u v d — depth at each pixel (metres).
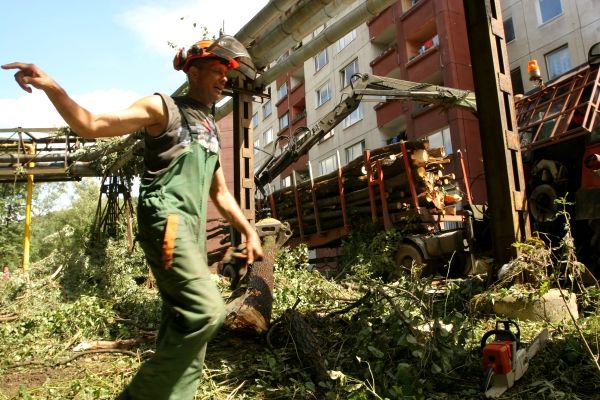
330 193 12.02
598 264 5.50
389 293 4.96
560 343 3.55
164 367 1.93
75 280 10.51
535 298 4.51
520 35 17.98
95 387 3.46
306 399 3.01
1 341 5.13
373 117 23.77
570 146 6.05
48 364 4.43
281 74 8.98
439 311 4.68
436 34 20.47
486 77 5.50
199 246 2.06
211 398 3.14
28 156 15.11
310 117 30.08
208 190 2.18
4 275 9.84
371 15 7.69
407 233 10.01
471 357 3.42
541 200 6.19
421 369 3.08
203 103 2.32
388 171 10.21
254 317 4.20
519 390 2.88
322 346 3.99
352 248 10.69
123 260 11.13
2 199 28.20
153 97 2.05
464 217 9.06
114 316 6.36
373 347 3.32
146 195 2.03
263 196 13.73
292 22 7.60
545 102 6.70
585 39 15.80
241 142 8.81
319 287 6.80
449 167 17.78
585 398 2.77
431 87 10.66
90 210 34.88
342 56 26.62
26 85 1.70
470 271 9.00
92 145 14.68
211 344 4.41
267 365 3.58
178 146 2.07
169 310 2.01
